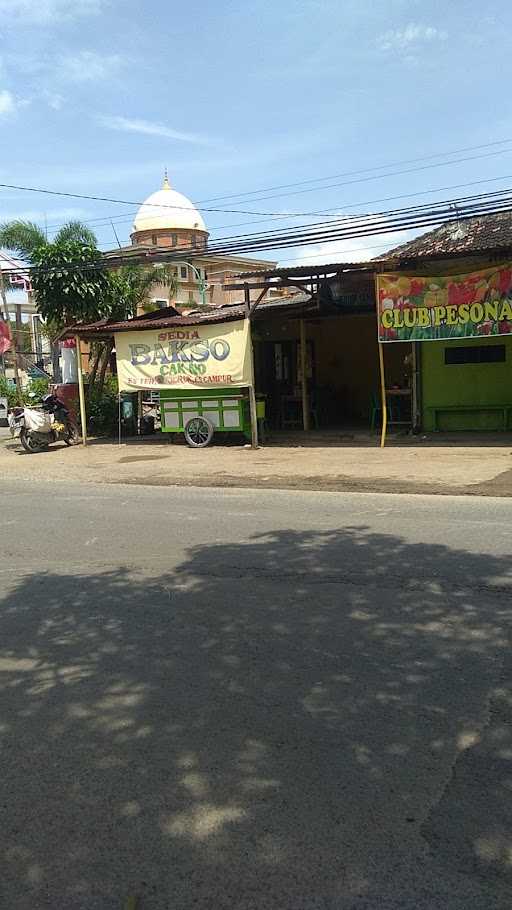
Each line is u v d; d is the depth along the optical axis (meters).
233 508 9.34
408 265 15.27
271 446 16.58
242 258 55.78
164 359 17.20
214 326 16.55
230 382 16.48
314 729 3.62
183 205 53.78
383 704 3.84
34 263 21.92
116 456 16.41
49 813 3.05
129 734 3.68
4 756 3.53
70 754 3.52
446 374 16.83
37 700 4.11
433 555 6.54
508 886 2.51
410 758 3.32
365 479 11.30
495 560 6.28
